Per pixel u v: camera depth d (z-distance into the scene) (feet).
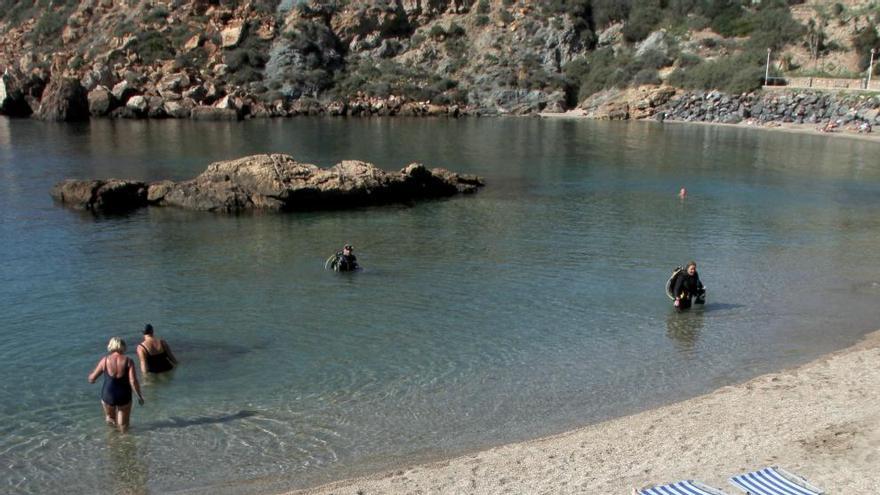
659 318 71.67
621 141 252.83
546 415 50.90
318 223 113.70
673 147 234.99
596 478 40.14
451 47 411.75
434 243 101.91
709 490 37.11
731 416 48.44
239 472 43.24
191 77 349.00
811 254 97.86
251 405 52.34
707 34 392.88
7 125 276.21
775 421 47.24
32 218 113.60
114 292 78.18
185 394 53.98
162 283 81.51
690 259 94.63
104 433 48.21
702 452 42.98
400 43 415.03
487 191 147.74
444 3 429.79
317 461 44.52
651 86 367.25
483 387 55.67
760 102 327.26
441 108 366.63
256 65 373.61
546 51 406.41
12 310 72.28
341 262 86.74
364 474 42.75
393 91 378.94
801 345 64.23
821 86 328.49
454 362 60.54
